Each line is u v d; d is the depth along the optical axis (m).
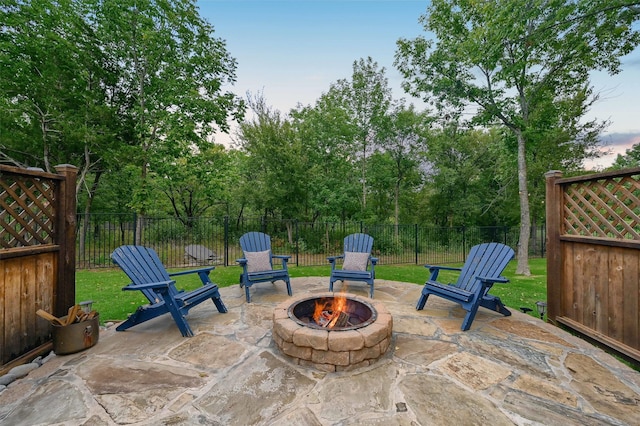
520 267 8.11
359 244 5.48
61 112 9.04
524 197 8.29
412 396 2.04
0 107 8.28
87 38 9.30
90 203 11.83
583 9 6.68
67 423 1.77
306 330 2.53
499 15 6.63
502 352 2.72
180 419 1.81
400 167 13.29
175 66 9.44
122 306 4.19
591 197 3.24
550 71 8.24
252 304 4.19
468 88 8.53
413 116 12.05
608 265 2.97
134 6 8.84
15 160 9.62
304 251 11.81
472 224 15.61
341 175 12.78
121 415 1.84
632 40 7.30
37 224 2.81
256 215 13.57
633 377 2.30
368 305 3.14
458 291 3.47
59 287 3.02
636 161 13.64
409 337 3.05
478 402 1.98
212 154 12.15
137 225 8.74
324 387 2.16
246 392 2.09
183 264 8.97
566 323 3.43
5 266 2.41
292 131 11.51
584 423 1.77
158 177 10.08
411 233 12.80
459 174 14.74
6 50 8.21
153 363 2.49
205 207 15.26
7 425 1.75
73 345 2.65
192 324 3.40
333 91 12.62
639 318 2.64
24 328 2.58
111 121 9.58
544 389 2.14
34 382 2.21
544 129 8.71
